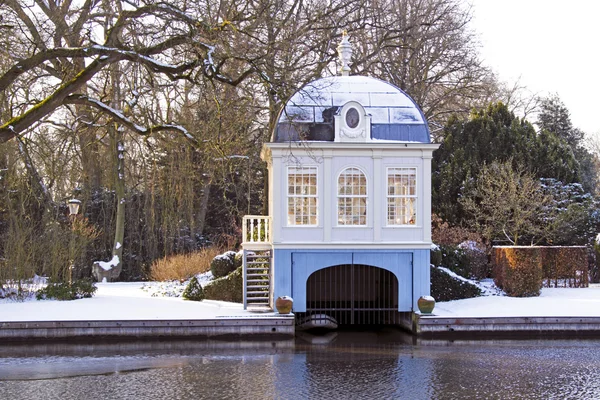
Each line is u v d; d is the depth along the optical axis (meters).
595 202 33.22
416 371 17.05
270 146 23.09
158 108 27.06
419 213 23.55
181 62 22.17
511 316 21.98
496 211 30.11
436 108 40.09
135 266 39.44
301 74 34.31
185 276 31.03
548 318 21.92
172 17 20.53
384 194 23.48
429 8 37.91
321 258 23.42
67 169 30.91
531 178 31.12
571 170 33.50
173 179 31.77
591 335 21.91
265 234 24.77
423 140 23.72
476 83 40.19
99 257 39.31
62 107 30.42
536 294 26.34
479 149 33.94
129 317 21.66
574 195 32.34
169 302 24.77
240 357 18.69
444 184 33.25
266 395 14.71
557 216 30.77
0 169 27.52
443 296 26.16
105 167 34.28
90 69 20.47
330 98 24.00
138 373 16.69
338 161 23.42
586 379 16.22
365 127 23.50
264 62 21.47
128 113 24.66
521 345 20.56
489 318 21.97
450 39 38.06
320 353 19.33
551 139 34.66
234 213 42.44
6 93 23.42
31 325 20.83
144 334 21.22
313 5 34.66
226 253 29.31
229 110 28.11
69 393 14.78
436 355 19.08
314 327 24.36
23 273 24.91
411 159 23.53
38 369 17.09
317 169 23.42
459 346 20.47
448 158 34.44
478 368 17.41
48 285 25.03
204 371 16.95
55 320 20.97
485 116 35.03
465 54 38.66
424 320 22.06
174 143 28.42
